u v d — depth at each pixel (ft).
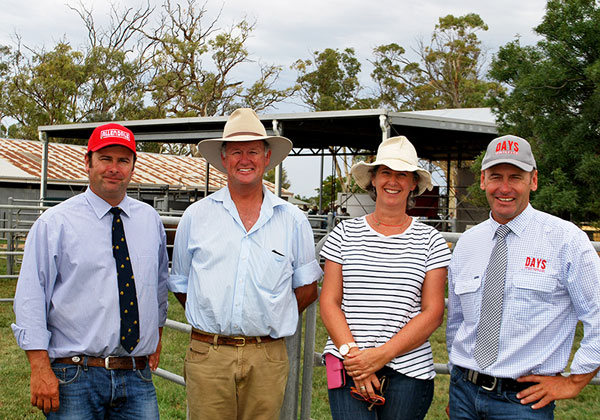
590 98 36.91
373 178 10.19
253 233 9.82
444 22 146.51
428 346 9.59
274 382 9.77
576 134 36.94
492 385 8.53
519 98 40.19
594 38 37.22
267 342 9.78
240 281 9.59
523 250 8.62
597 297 8.11
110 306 9.32
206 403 9.69
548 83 38.68
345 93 148.46
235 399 9.71
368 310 9.33
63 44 138.41
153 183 84.07
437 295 9.36
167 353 21.08
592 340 8.08
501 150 8.66
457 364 8.99
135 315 9.50
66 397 9.21
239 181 9.92
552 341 8.42
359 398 9.30
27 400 15.99
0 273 38.52
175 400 16.44
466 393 8.89
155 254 9.92
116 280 9.41
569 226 8.49
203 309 9.66
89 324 9.29
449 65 148.05
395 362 9.17
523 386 8.48
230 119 10.30
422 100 149.18
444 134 63.00
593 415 15.62
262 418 9.77
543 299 8.42
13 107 135.64
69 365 9.27
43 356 9.09
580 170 35.94
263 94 146.30
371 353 8.92
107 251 9.45
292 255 10.03
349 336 9.23
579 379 8.19
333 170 77.00
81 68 139.03
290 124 55.21
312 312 11.46
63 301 9.29
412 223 9.79
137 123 57.16
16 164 78.79
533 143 40.27
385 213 9.75
